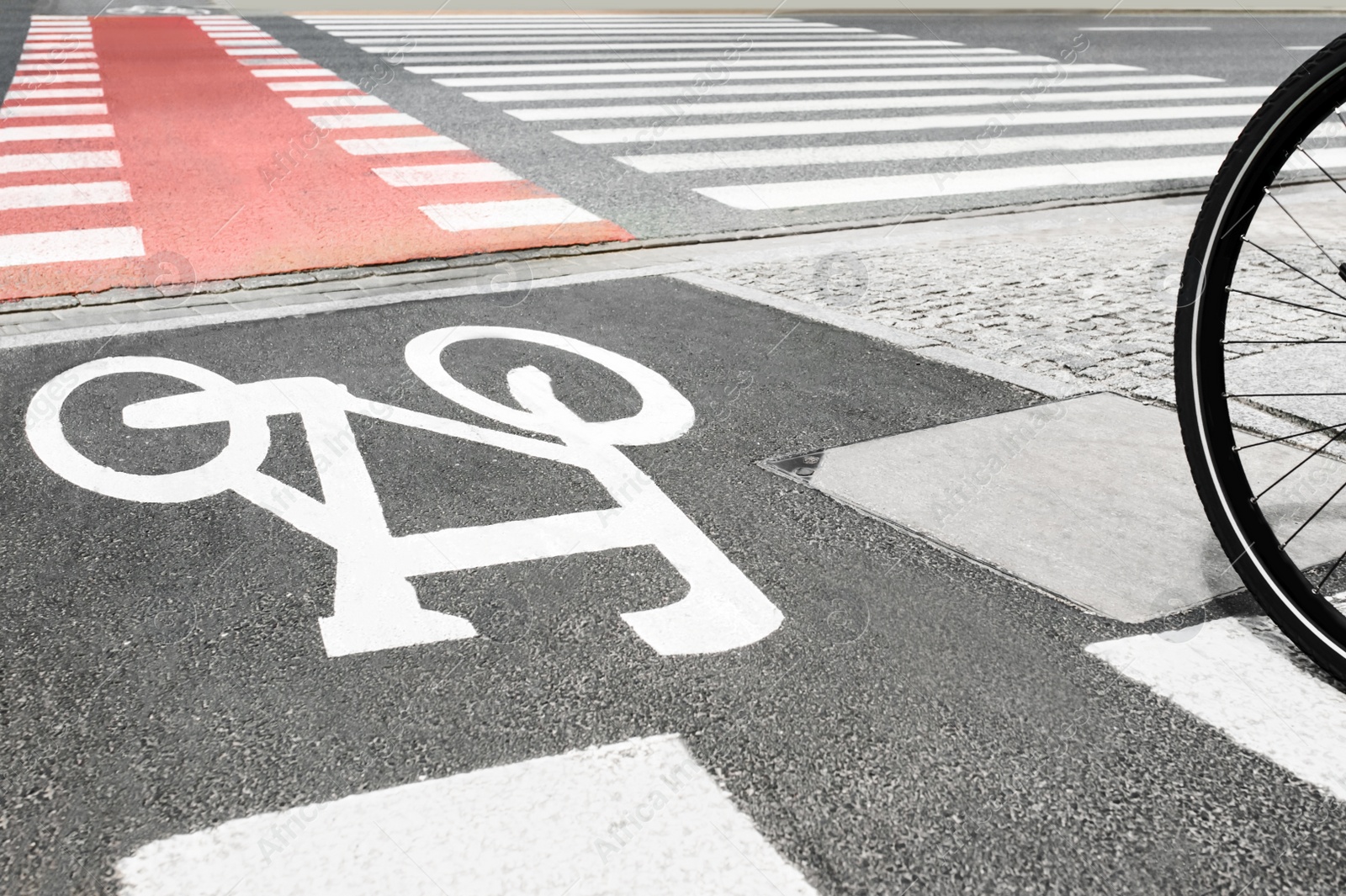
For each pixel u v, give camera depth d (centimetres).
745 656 266
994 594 293
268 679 257
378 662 264
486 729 240
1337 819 217
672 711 246
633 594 293
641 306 546
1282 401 412
